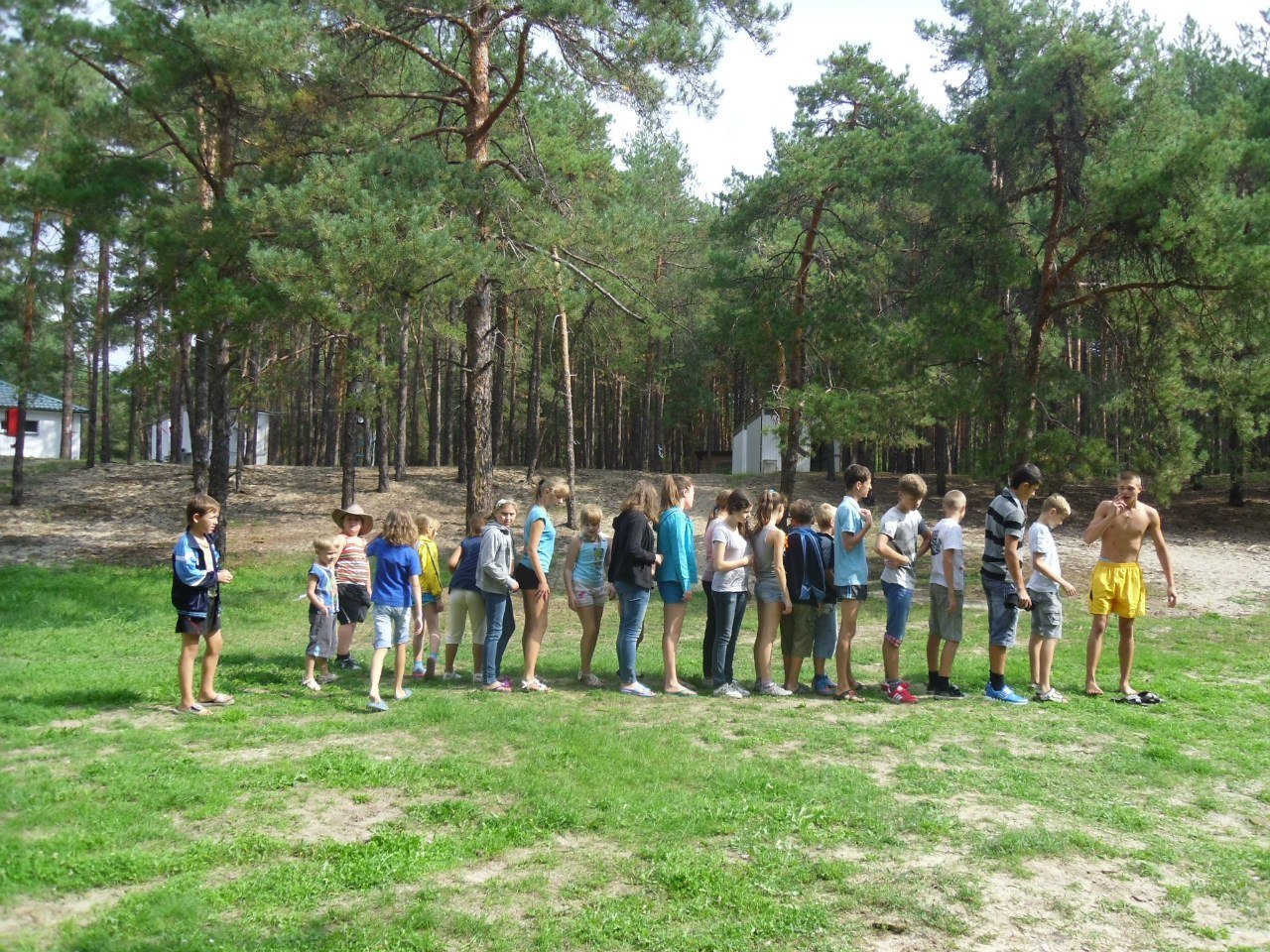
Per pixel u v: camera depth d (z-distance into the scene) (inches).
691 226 1139.9
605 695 325.4
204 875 169.8
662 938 150.0
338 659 390.3
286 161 624.1
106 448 1206.3
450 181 578.2
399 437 1138.7
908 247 897.5
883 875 175.9
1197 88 1088.8
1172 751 256.5
